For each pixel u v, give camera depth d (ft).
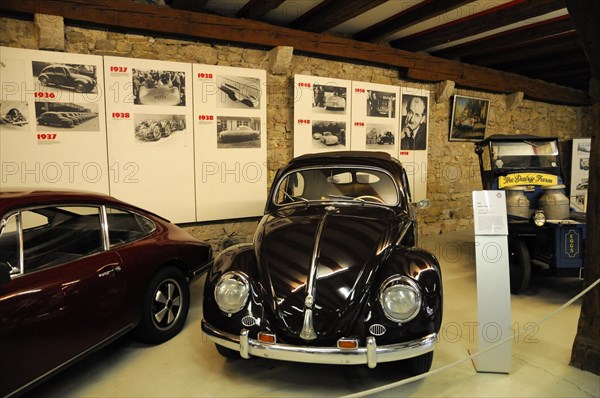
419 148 20.40
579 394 7.11
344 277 7.02
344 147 17.95
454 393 7.17
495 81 22.58
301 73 17.19
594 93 7.74
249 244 8.63
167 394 7.28
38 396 7.22
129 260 8.25
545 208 12.30
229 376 7.88
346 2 14.20
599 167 7.68
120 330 7.94
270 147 16.75
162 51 14.29
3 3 11.48
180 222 14.82
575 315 10.75
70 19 12.53
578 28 7.32
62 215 7.37
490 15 15.60
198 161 14.90
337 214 9.07
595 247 7.75
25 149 12.21
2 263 5.73
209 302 7.38
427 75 20.01
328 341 6.63
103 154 13.32
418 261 7.20
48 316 6.35
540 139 14.52
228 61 15.52
